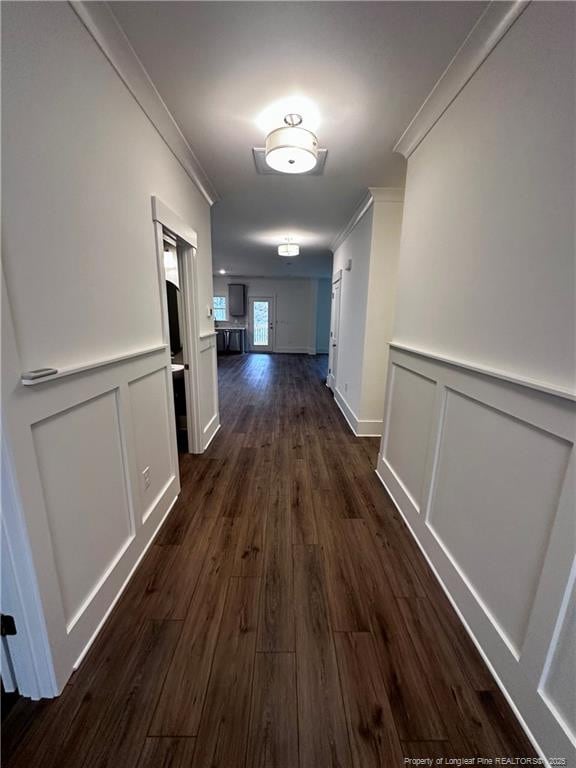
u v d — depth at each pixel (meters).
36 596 0.94
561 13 0.90
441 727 0.98
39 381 0.91
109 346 1.35
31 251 0.92
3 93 0.82
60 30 1.02
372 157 2.26
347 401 4.09
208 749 0.92
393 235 3.06
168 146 1.97
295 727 0.97
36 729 0.96
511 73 1.12
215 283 9.97
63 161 1.05
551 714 0.89
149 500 1.77
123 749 0.92
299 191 2.95
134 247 1.57
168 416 2.05
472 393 1.32
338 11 1.18
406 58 1.39
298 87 1.58
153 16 1.20
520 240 1.07
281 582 1.51
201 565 1.61
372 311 3.24
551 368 0.94
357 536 1.86
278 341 10.34
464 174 1.43
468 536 1.34
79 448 1.15
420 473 1.83
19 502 0.88
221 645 1.21
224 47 1.34
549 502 0.93
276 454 2.98
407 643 1.23
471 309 1.36
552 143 0.93
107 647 1.19
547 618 0.91
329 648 1.21
